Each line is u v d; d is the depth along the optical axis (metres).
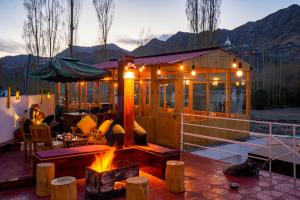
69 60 8.59
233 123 11.06
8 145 7.82
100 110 10.82
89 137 7.37
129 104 6.37
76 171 5.67
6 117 8.37
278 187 5.56
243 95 11.59
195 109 11.30
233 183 5.58
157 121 9.82
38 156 5.40
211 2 20.14
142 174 6.16
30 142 6.91
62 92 14.06
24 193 5.07
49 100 12.47
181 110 9.13
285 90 31.69
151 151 6.02
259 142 11.65
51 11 19.53
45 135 6.57
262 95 30.11
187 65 9.33
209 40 20.22
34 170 5.49
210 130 10.23
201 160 7.56
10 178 5.39
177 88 9.23
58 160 5.42
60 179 4.50
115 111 11.27
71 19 19.33
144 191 4.36
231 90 11.09
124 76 6.34
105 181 4.77
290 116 24.59
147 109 10.69
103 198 4.75
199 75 10.85
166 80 9.56
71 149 5.93
